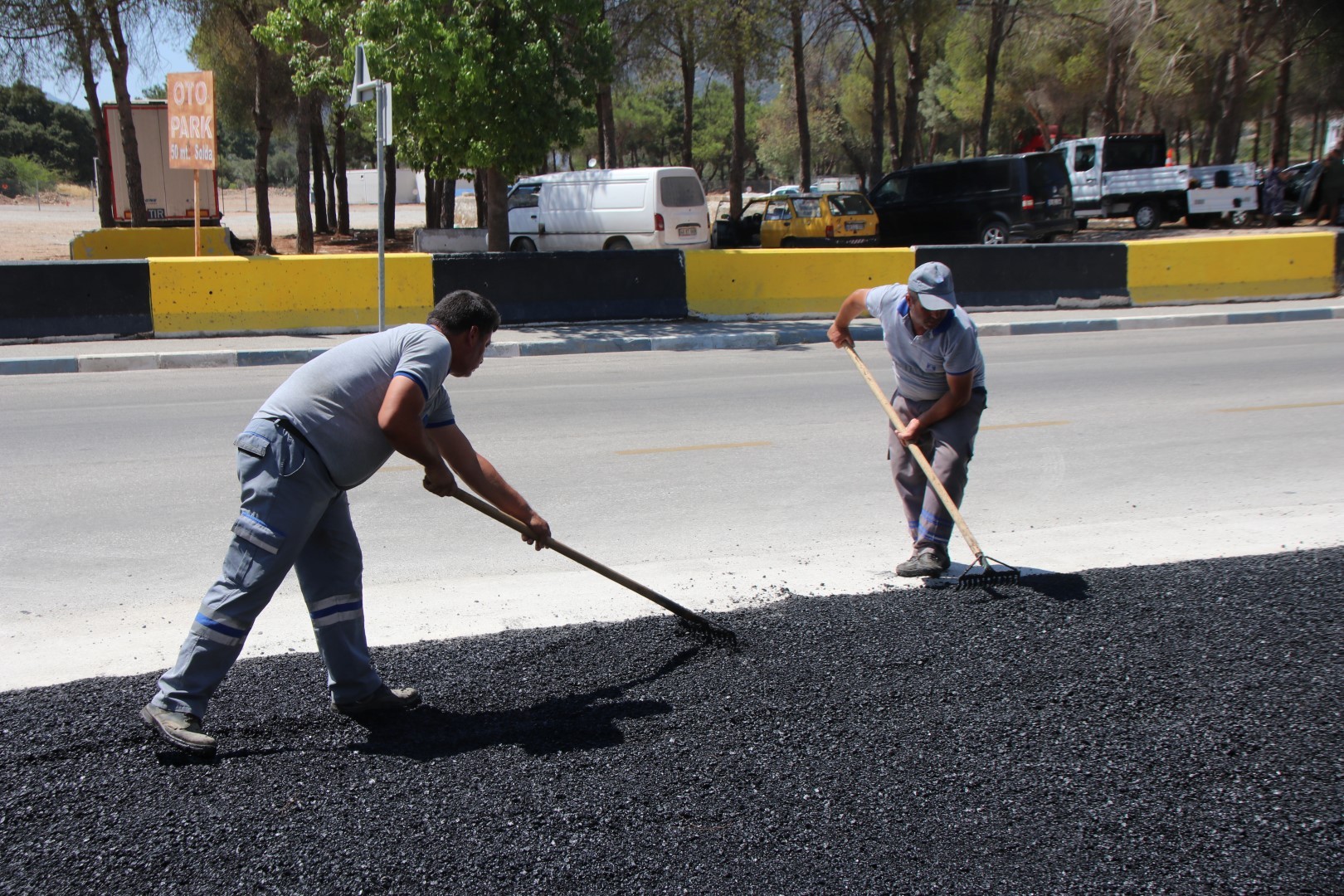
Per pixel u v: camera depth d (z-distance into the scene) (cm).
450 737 359
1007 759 341
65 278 1284
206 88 1486
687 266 1517
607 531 599
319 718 371
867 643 430
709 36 2803
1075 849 293
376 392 336
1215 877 281
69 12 2183
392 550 567
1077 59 3950
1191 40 3089
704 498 667
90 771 332
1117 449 795
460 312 345
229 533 592
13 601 487
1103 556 544
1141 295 1655
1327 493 672
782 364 1228
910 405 517
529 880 280
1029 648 423
